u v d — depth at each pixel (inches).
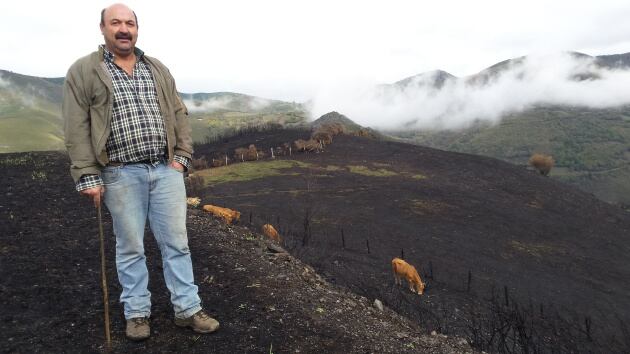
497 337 356.5
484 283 733.3
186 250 150.0
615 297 821.9
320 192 1332.4
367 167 1726.1
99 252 233.1
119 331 150.6
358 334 171.8
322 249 701.3
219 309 173.0
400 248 865.5
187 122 146.7
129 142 131.7
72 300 173.0
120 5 128.6
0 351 134.0
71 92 126.3
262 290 196.1
